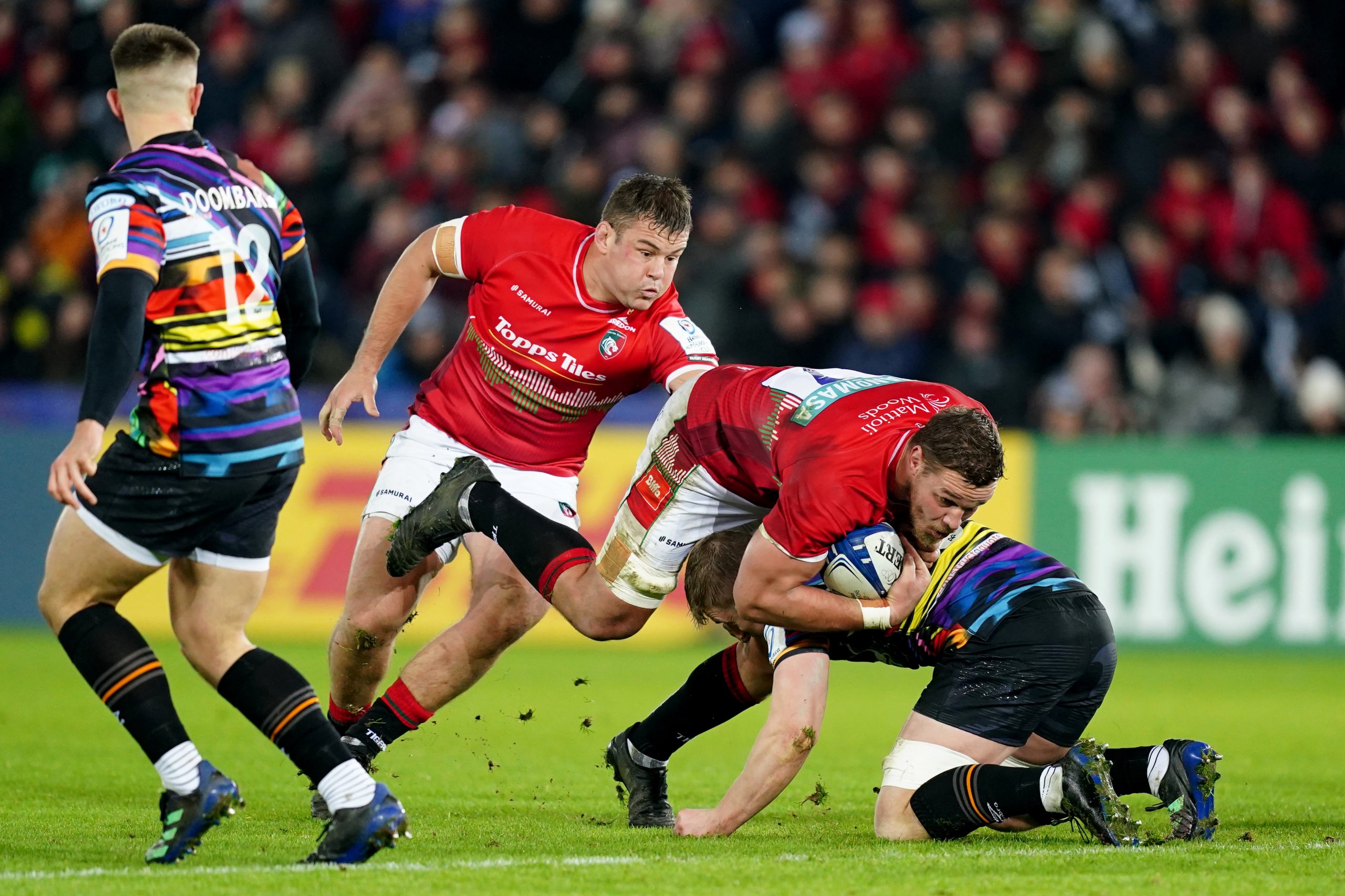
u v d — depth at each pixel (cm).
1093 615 1584
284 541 3909
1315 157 5019
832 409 1496
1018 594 1568
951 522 1427
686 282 4356
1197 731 2634
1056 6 4947
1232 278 4706
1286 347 4588
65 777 1950
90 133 5072
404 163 4875
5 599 3966
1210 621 3962
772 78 4884
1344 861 1387
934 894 1223
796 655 1563
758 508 1623
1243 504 3972
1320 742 2516
